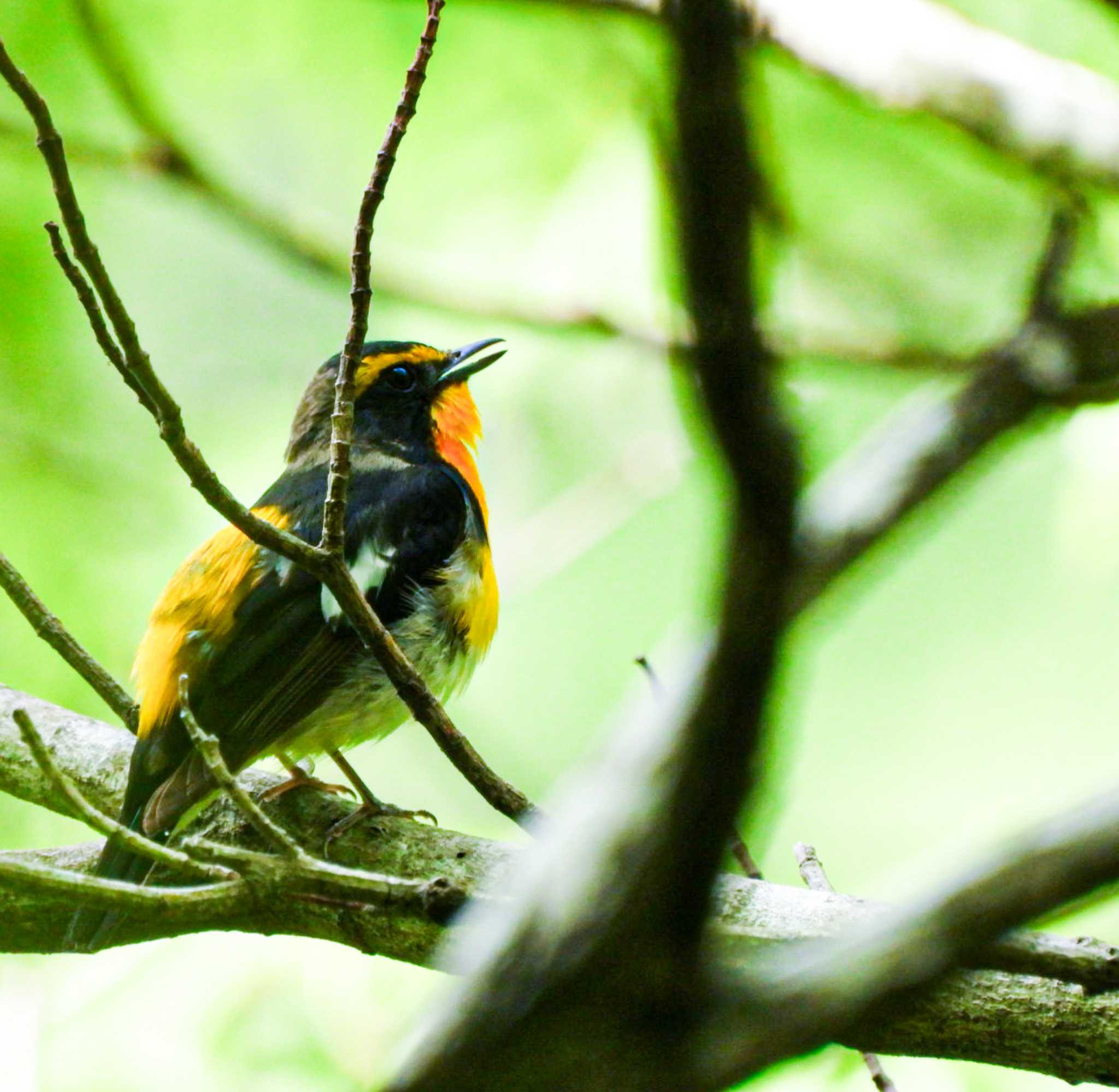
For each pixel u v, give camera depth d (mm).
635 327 11977
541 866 2975
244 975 9781
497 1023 2885
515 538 14883
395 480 10305
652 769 2836
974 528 15219
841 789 14930
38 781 8703
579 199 12391
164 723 8500
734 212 2549
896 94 10578
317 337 15617
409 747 14570
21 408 11961
